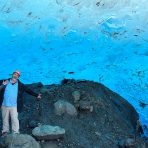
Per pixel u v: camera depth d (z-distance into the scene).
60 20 18.69
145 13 19.02
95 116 9.98
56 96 10.22
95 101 10.39
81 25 18.48
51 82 14.42
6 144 7.70
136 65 15.75
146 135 11.09
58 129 8.45
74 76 14.95
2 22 18.36
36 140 8.24
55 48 17.06
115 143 9.24
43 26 18.30
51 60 16.19
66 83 11.82
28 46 17.14
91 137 9.12
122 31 18.11
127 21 18.64
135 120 11.52
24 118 9.26
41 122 9.06
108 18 18.72
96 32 18.03
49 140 8.33
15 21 18.48
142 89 14.30
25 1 19.58
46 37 17.77
